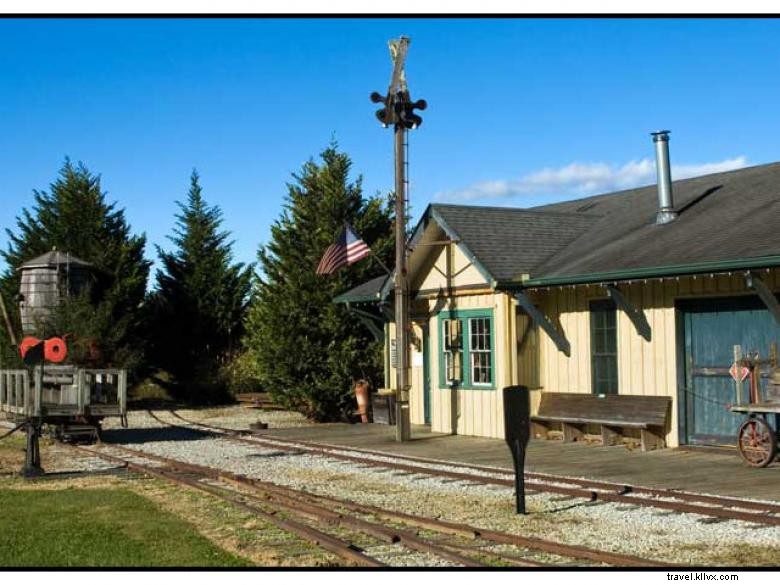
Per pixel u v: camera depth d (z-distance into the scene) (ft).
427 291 67.41
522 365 60.29
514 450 34.88
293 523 31.71
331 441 63.10
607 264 53.62
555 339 59.26
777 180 58.18
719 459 48.11
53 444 63.93
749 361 46.14
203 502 37.86
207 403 111.86
